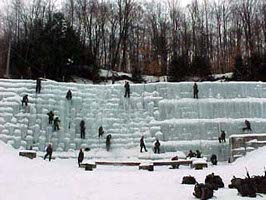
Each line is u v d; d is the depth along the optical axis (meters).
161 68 61.72
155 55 65.25
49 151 30.39
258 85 38.53
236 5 68.56
